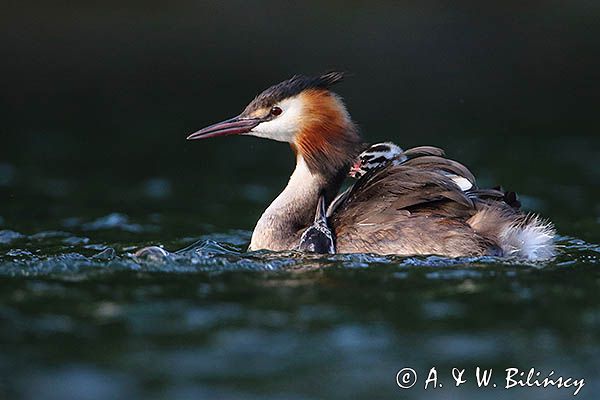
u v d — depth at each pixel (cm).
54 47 3111
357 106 2680
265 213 1480
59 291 1194
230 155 2334
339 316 1113
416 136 2394
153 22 3303
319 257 1341
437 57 3116
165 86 2869
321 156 1495
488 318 1114
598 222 1700
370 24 3284
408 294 1183
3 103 2702
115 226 1673
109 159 2245
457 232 1337
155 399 923
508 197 1410
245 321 1100
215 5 3378
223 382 960
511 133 2442
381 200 1375
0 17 3216
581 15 3412
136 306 1143
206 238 1578
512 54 3123
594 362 1015
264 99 1505
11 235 1584
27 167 2155
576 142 2361
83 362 995
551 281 1231
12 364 988
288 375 970
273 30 3266
